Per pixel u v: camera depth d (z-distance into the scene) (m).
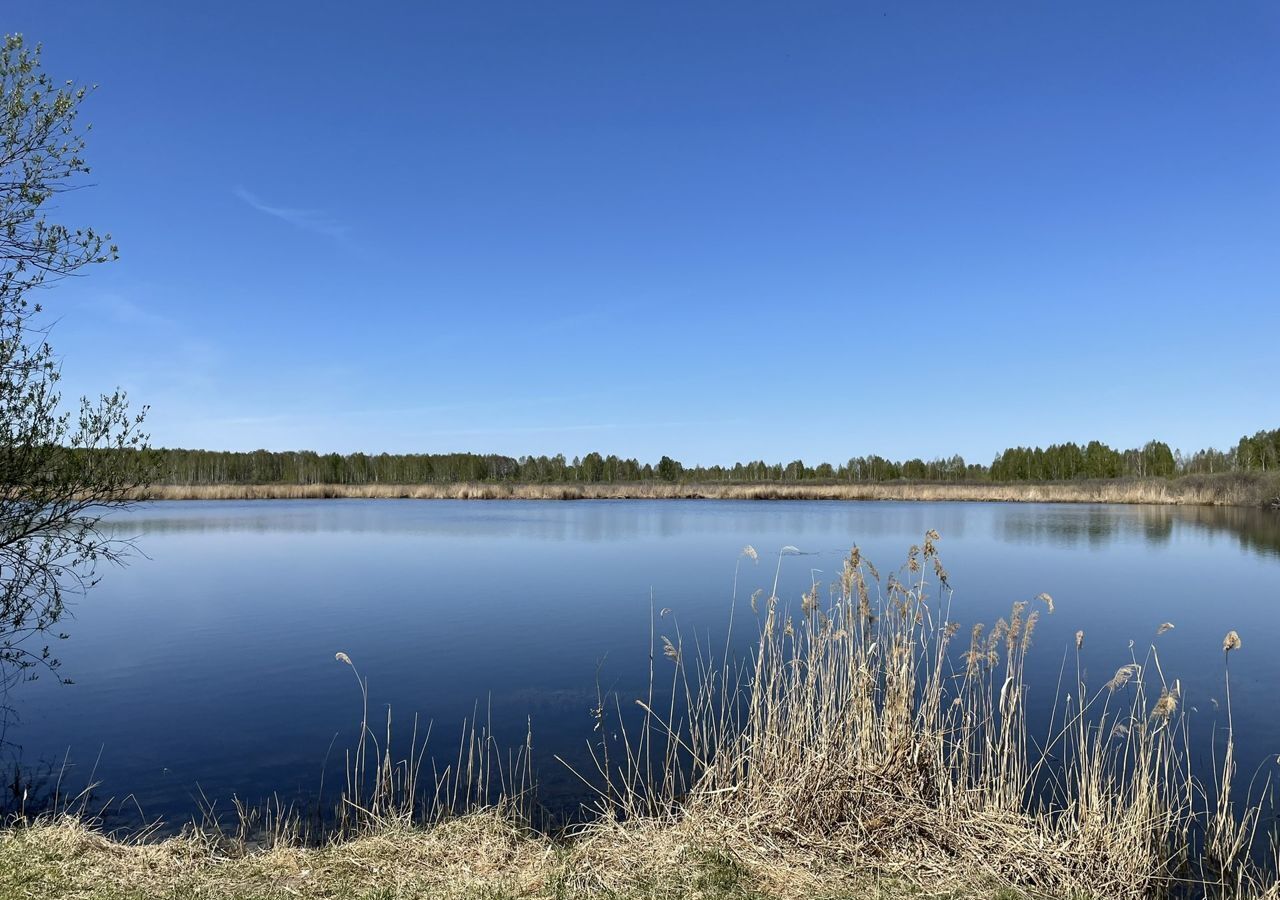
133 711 10.75
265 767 8.70
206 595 20.02
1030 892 5.73
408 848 6.17
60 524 9.55
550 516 48.28
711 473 108.75
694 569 24.17
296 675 12.56
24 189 8.98
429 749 9.24
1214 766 8.41
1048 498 68.94
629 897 5.41
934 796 7.00
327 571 24.16
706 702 10.79
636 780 8.19
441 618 16.95
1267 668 12.83
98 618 17.20
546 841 6.57
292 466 100.12
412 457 106.94
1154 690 11.48
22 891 5.27
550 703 10.96
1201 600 19.03
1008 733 7.42
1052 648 14.13
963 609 17.64
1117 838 6.31
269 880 5.63
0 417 8.95
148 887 5.47
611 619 16.72
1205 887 6.16
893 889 5.64
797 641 8.52
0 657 10.39
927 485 77.25
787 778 6.87
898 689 7.25
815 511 54.22
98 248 9.39
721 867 5.81
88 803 7.75
